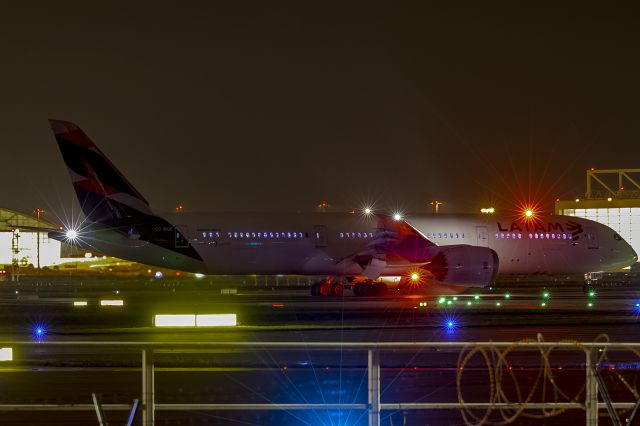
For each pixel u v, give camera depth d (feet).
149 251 284.82
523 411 90.48
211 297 302.86
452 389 102.83
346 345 74.54
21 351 132.05
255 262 295.07
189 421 85.81
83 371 113.39
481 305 249.75
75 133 278.26
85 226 279.69
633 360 124.77
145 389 73.72
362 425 85.20
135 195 285.02
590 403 75.31
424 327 178.29
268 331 171.53
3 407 74.74
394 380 108.27
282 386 104.32
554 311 219.20
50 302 266.57
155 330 171.22
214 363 118.01
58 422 84.02
